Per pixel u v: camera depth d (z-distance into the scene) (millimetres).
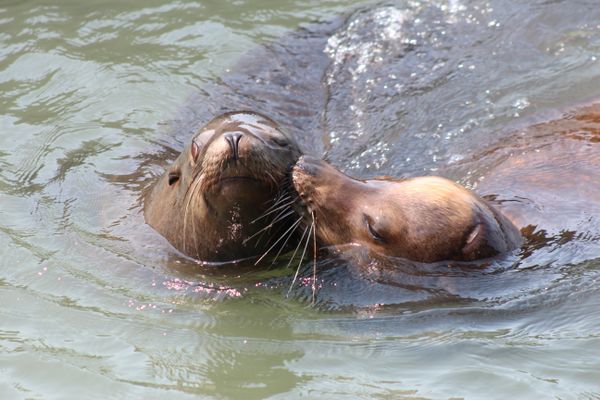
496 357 15531
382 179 18422
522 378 14914
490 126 22578
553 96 23500
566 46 25641
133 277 18609
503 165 20734
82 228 20312
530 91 23812
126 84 25703
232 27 28188
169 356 15891
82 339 16484
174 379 15180
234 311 17453
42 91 25562
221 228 18281
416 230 17344
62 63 26656
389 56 25938
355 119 23422
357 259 17953
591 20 26641
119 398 14695
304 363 15617
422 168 21250
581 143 20922
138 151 23094
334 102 24250
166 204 19734
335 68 25750
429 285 17281
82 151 23188
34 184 21969
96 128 24062
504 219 18000
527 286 17188
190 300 17859
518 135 21938
